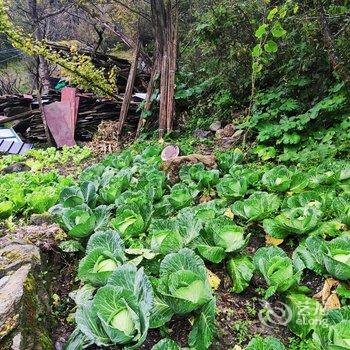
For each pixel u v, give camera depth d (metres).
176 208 3.16
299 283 2.23
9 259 2.21
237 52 6.15
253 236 2.86
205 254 2.34
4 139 8.77
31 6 14.52
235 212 2.93
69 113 8.98
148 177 3.68
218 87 7.13
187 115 7.31
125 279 1.90
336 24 4.71
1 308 1.71
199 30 6.36
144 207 2.78
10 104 9.73
